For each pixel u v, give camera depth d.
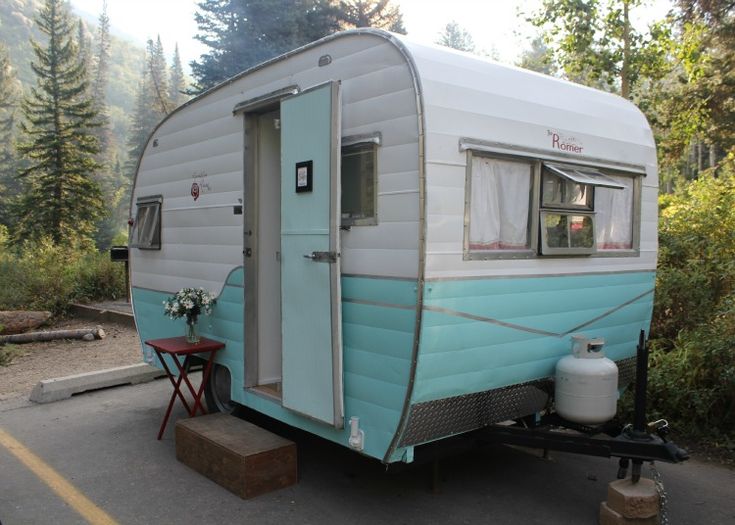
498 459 4.54
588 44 9.14
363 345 3.43
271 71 4.25
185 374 4.99
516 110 3.60
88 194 24.75
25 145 25.42
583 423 3.72
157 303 5.86
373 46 3.41
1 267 12.91
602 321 4.25
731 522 3.59
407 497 3.88
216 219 4.93
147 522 3.59
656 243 4.69
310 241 3.68
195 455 4.30
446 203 3.19
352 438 3.49
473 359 3.40
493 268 3.44
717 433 4.75
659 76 9.37
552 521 3.58
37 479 4.23
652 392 5.07
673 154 10.21
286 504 3.78
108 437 5.07
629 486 3.45
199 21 19.94
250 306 4.60
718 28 9.72
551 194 3.82
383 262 3.30
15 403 6.13
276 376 4.77
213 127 4.93
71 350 9.02
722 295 5.71
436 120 3.16
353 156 3.52
